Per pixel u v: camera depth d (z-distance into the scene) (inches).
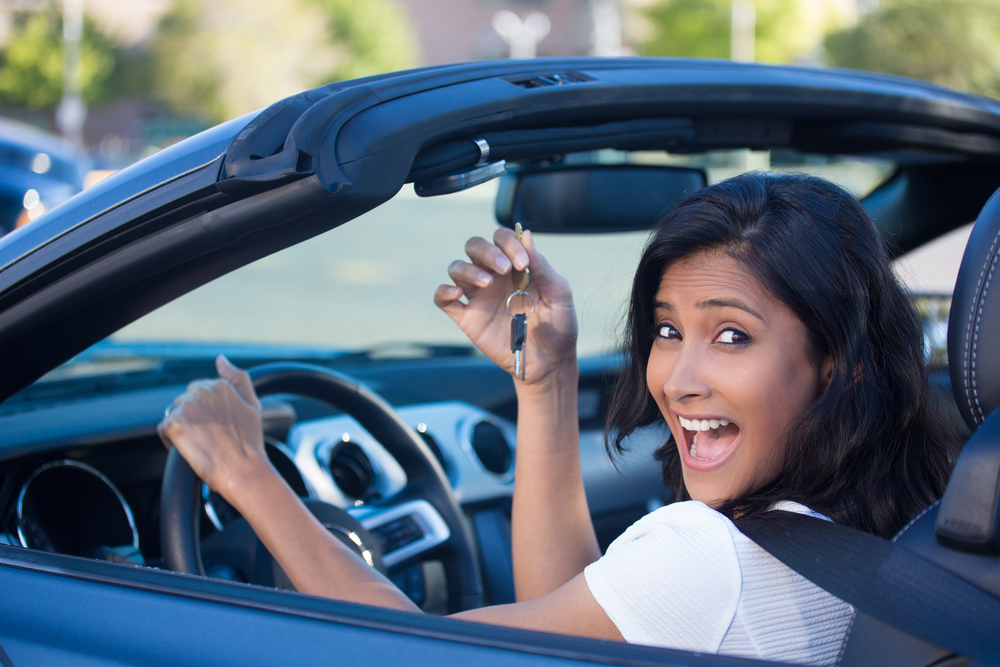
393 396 93.4
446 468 81.4
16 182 322.0
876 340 41.0
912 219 82.9
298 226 40.6
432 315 343.0
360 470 74.8
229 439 54.6
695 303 40.8
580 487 58.0
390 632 35.2
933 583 32.8
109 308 45.7
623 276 66.1
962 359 37.3
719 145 63.4
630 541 39.4
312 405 81.0
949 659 31.5
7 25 1428.4
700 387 40.5
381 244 541.6
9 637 39.7
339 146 38.8
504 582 78.7
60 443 62.3
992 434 31.7
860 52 1159.0
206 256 42.8
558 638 33.8
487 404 96.9
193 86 1384.1
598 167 67.5
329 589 48.4
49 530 60.9
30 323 44.5
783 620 36.9
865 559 34.7
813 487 39.9
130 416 69.1
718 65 61.1
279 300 376.8
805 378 40.4
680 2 1523.1
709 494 41.8
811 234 39.6
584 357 104.7
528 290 55.0
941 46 1124.5
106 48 1411.2
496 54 1804.9
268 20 1385.3
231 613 37.6
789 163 74.7
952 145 69.2
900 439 41.3
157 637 37.3
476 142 45.7
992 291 36.8
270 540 50.9
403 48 1531.7
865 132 65.3
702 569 36.8
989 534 30.8
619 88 52.1
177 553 54.8
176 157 40.9
